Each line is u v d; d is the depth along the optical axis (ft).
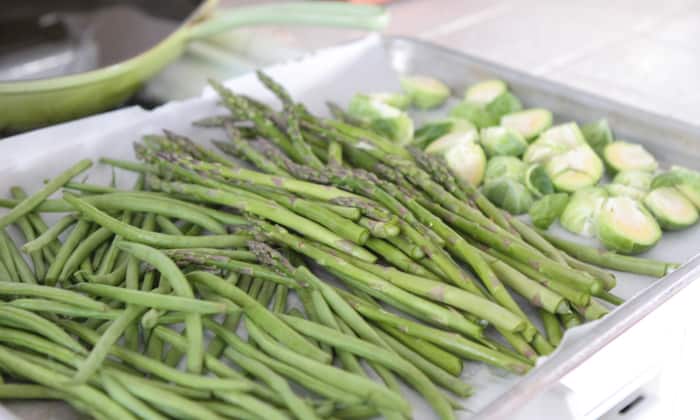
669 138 2.12
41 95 2.10
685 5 2.94
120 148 2.13
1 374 1.61
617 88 2.46
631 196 2.01
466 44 2.70
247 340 1.69
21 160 2.01
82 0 2.56
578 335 1.60
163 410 1.52
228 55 2.57
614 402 1.67
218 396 1.54
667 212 1.94
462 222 1.85
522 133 2.23
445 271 1.71
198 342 1.59
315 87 2.41
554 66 2.58
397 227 1.74
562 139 2.17
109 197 1.90
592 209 1.95
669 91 2.45
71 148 2.07
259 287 1.77
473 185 2.10
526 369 1.59
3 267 1.77
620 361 1.66
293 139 2.08
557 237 1.94
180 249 1.76
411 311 1.71
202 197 1.91
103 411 1.52
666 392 1.75
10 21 2.47
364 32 2.73
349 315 1.68
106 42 2.46
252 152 2.05
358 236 1.74
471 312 1.66
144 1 2.56
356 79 2.46
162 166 1.99
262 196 1.89
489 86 2.36
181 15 2.52
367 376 1.63
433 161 2.00
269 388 1.57
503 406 1.50
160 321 1.65
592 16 2.88
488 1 2.99
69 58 2.44
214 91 2.26
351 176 1.87
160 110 2.19
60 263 1.78
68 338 1.58
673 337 1.73
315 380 1.56
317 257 1.76
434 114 2.42
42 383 1.55
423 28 2.80
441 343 1.64
